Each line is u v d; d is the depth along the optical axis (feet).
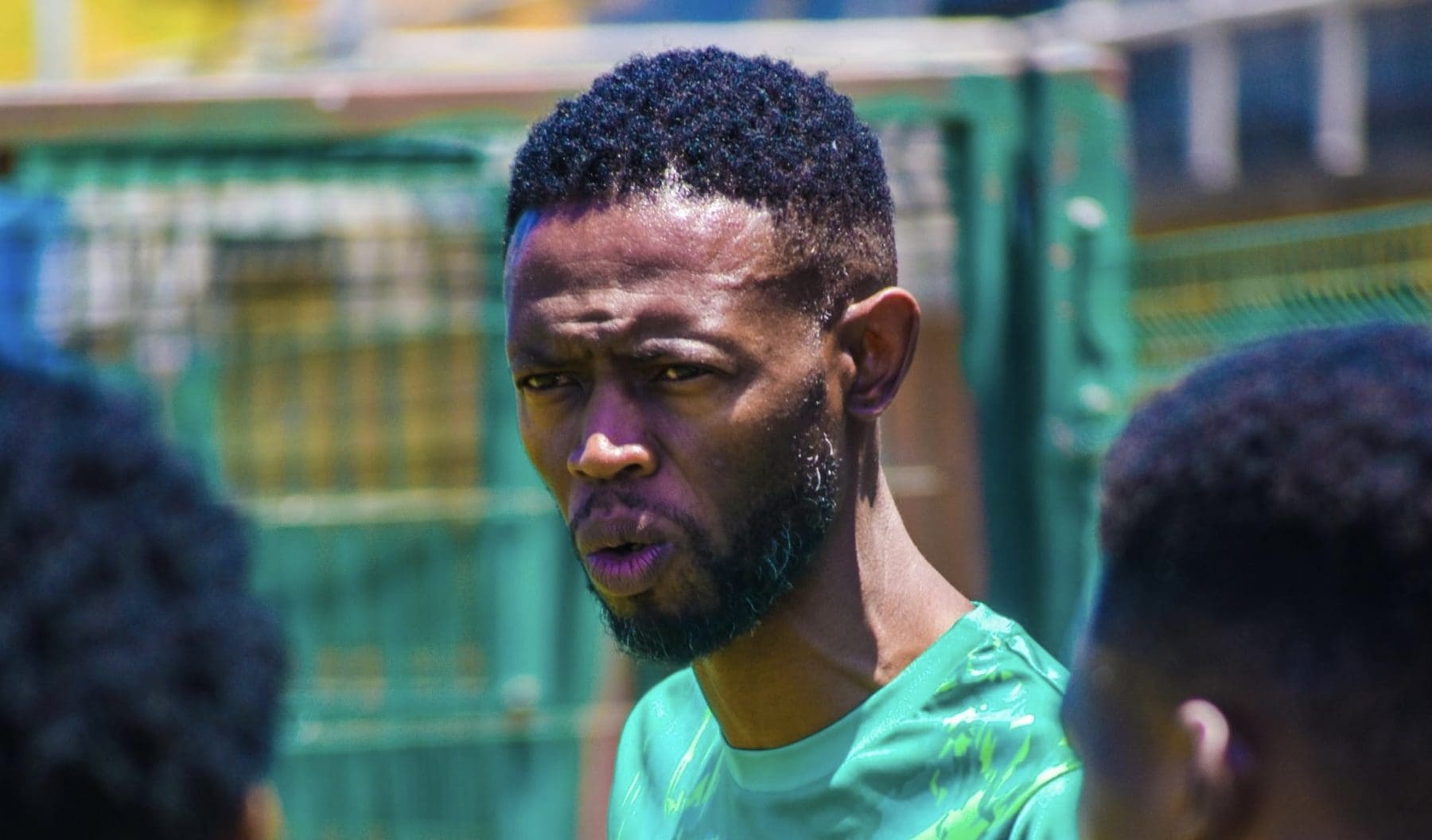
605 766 65.51
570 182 22.56
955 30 76.28
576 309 22.16
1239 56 99.76
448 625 65.26
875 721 23.17
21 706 13.34
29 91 60.34
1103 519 15.58
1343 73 96.99
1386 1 95.55
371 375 65.21
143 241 63.26
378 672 65.00
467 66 75.41
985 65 63.36
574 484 22.86
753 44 75.25
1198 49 100.22
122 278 63.00
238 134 60.75
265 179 63.46
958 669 23.27
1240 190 99.04
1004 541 63.36
